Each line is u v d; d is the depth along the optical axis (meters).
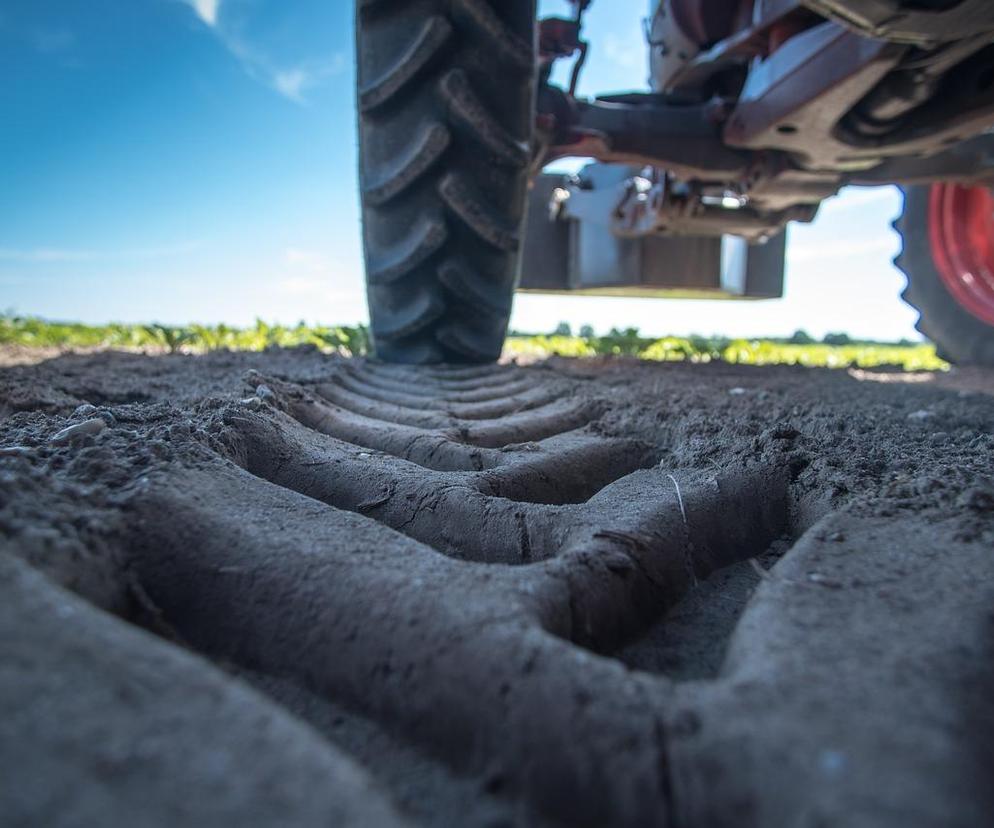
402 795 0.67
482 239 2.84
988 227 4.71
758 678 0.70
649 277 5.48
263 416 1.60
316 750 0.59
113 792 0.52
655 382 3.24
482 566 0.97
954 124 2.75
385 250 2.93
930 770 0.57
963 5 1.92
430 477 1.40
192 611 0.93
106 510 1.00
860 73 2.47
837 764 0.58
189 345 5.21
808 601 0.88
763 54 3.13
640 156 3.63
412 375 2.88
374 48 2.56
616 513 1.26
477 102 2.54
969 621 0.80
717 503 1.38
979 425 2.08
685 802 0.60
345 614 0.86
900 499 1.24
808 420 2.05
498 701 0.71
